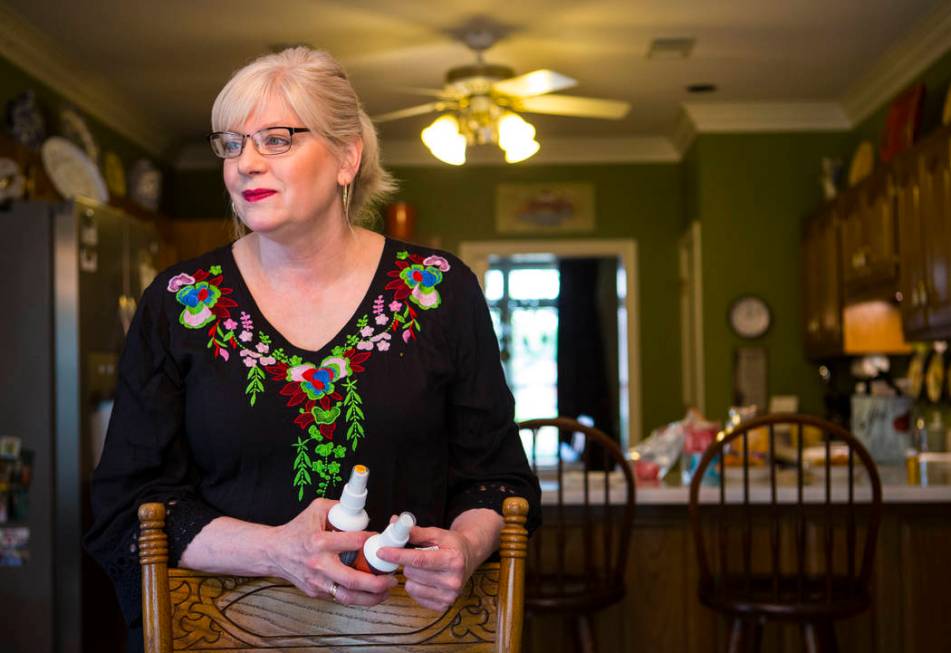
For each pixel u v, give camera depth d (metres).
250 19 4.20
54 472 3.19
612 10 4.18
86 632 3.19
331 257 1.26
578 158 6.54
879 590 3.10
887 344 4.82
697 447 3.39
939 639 3.08
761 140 5.77
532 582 2.80
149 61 4.68
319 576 1.03
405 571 1.04
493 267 8.27
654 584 3.12
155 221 5.49
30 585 3.16
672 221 6.50
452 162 4.07
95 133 5.17
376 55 4.72
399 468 1.23
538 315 8.23
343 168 1.26
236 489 1.22
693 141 5.96
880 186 4.34
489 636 1.14
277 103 1.18
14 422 3.20
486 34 4.40
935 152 3.69
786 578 2.88
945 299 3.62
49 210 3.26
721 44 4.62
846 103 5.55
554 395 8.16
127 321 3.61
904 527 3.11
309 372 1.22
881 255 4.34
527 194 6.55
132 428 1.22
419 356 1.25
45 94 4.58
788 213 5.77
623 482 3.24
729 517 3.11
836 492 3.02
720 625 3.11
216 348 1.23
